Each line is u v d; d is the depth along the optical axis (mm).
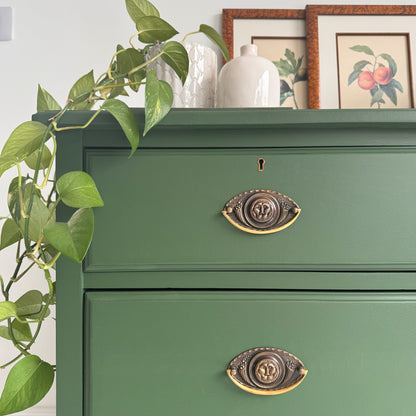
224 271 590
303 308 578
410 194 588
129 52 749
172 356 575
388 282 587
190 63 752
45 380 585
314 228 587
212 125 573
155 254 585
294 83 1088
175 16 1111
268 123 571
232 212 585
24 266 1086
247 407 572
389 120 567
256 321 578
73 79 1112
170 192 589
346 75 1079
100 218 587
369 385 571
